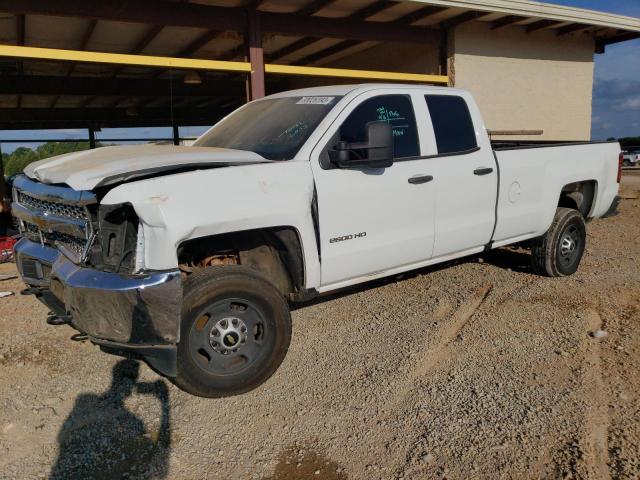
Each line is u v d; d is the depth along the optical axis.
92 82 13.47
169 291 3.45
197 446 3.43
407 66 11.87
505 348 4.58
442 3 9.27
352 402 3.84
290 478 3.12
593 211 6.81
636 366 4.22
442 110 5.29
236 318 3.89
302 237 4.17
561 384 3.98
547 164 6.05
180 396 3.98
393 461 3.22
